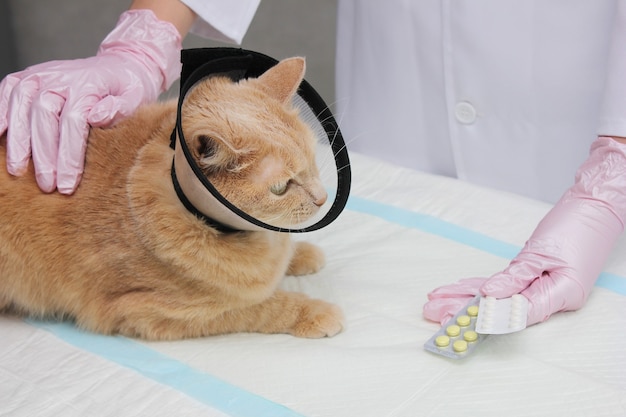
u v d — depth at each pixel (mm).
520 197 1425
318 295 1161
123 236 1016
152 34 1306
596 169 1192
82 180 1070
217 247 992
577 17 1404
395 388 938
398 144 1712
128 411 909
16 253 1060
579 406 903
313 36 3061
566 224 1149
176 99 1185
